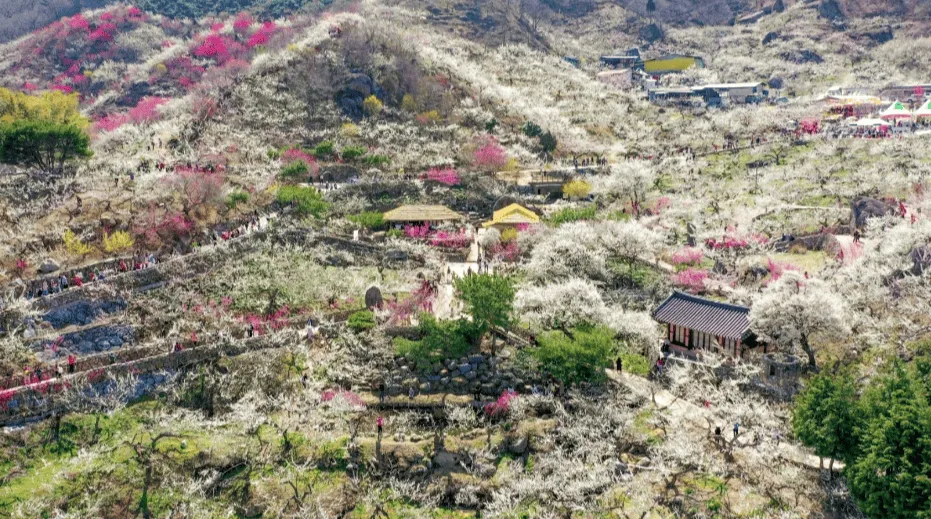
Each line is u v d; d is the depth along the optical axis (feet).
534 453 201.77
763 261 313.53
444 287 290.15
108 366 219.41
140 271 276.62
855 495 171.73
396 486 193.47
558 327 248.11
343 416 213.05
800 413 186.60
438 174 444.55
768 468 190.70
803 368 226.38
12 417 203.10
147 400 217.97
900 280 257.96
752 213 376.27
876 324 238.89
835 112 627.05
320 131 512.63
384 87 579.07
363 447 202.18
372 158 458.09
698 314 241.96
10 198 341.21
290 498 190.29
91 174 379.55
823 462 192.95
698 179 459.32
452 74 635.25
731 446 195.31
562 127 588.50
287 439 204.74
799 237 335.26
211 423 209.05
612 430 205.36
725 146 532.32
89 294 261.65
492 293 233.96
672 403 214.48
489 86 639.35
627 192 410.31
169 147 460.55
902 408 170.30
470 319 248.52
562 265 290.76
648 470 193.36
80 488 186.80
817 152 476.54
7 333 238.48
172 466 195.11
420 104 575.38
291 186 379.35
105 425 206.69
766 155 491.31
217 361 230.89
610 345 221.87
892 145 463.83
